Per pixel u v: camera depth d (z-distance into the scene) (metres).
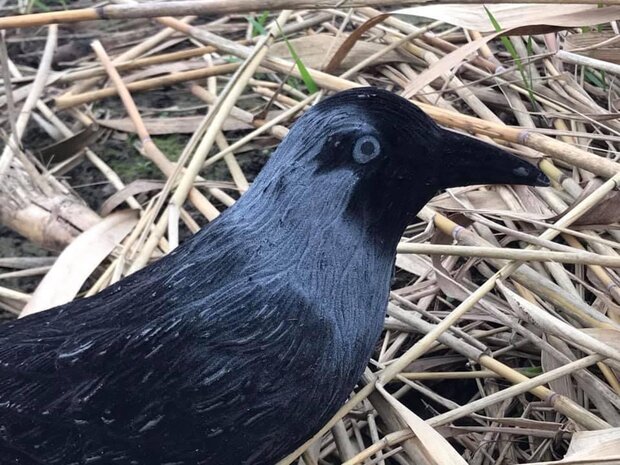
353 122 0.24
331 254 0.24
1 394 0.23
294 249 0.24
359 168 0.24
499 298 0.33
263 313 0.23
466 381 0.32
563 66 0.40
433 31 0.44
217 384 0.23
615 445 0.26
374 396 0.28
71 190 0.39
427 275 0.34
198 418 0.23
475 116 0.40
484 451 0.29
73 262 0.34
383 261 0.25
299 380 0.23
